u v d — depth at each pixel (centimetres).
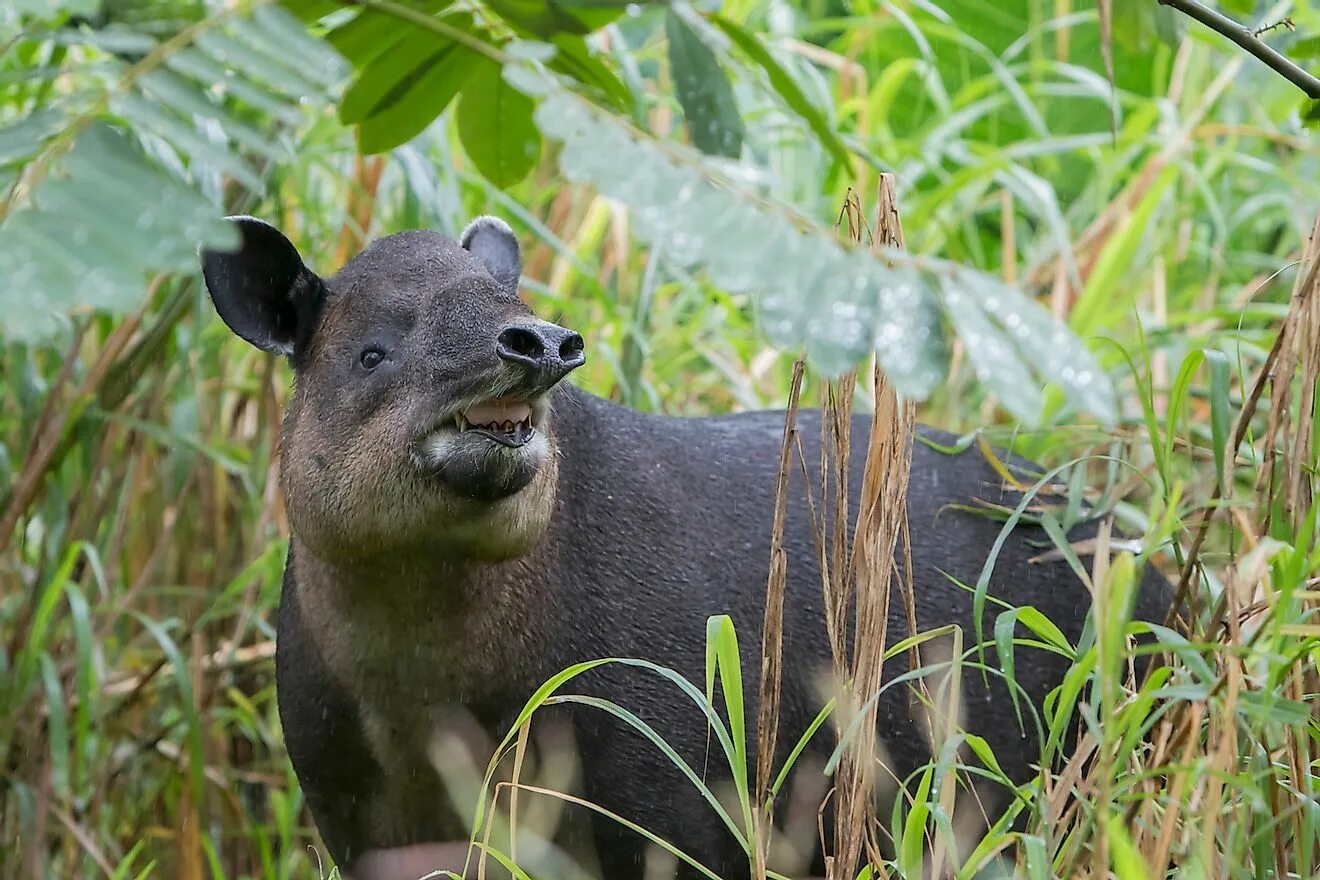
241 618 1060
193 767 946
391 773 789
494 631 761
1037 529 889
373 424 734
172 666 1045
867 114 1270
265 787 1070
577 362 682
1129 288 1220
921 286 430
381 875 812
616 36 1162
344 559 747
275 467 1103
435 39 628
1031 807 620
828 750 828
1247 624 692
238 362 1163
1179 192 1309
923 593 855
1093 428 953
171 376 1100
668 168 450
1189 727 612
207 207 414
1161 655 779
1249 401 683
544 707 768
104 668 1046
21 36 491
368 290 770
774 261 430
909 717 834
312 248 1130
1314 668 692
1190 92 1316
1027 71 1382
